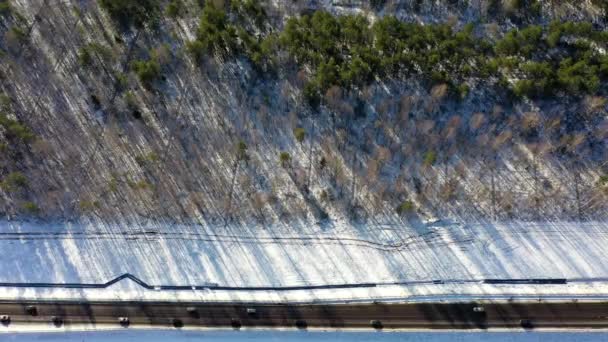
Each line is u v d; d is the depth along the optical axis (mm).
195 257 61625
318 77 66312
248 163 65750
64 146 67062
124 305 59719
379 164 65000
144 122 68312
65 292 60219
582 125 66312
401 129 66750
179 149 66688
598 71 65500
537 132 66250
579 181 63781
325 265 60844
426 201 63281
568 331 57406
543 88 65688
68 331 58781
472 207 62906
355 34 69000
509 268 59812
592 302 58250
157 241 62438
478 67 68438
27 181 64438
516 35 68750
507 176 64312
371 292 59531
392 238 61719
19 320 59250
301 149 66500
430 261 60500
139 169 65625
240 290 60094
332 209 63438
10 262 61594
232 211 63500
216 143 67062
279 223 62969
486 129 66375
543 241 60938
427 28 68688
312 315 58969
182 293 60062
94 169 65812
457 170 64625
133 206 63906
